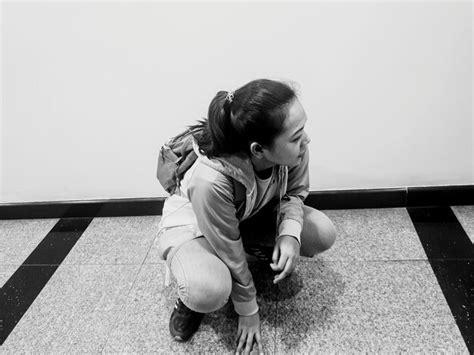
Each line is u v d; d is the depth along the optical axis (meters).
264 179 1.03
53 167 1.73
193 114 1.58
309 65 1.46
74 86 1.55
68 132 1.65
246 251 1.36
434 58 1.42
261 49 1.45
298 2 1.35
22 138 1.67
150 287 1.44
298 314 1.28
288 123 0.85
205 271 1.07
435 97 1.49
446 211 1.63
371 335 1.20
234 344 1.21
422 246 1.48
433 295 1.29
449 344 1.15
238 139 0.89
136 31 1.44
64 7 1.41
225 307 1.32
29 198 1.82
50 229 1.79
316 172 1.67
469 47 1.39
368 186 1.68
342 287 1.35
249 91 0.85
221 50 1.46
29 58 1.51
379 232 1.57
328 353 1.16
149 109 1.58
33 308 1.42
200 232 1.13
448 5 1.33
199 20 1.41
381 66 1.45
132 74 1.52
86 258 1.60
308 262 1.46
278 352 1.18
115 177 1.74
